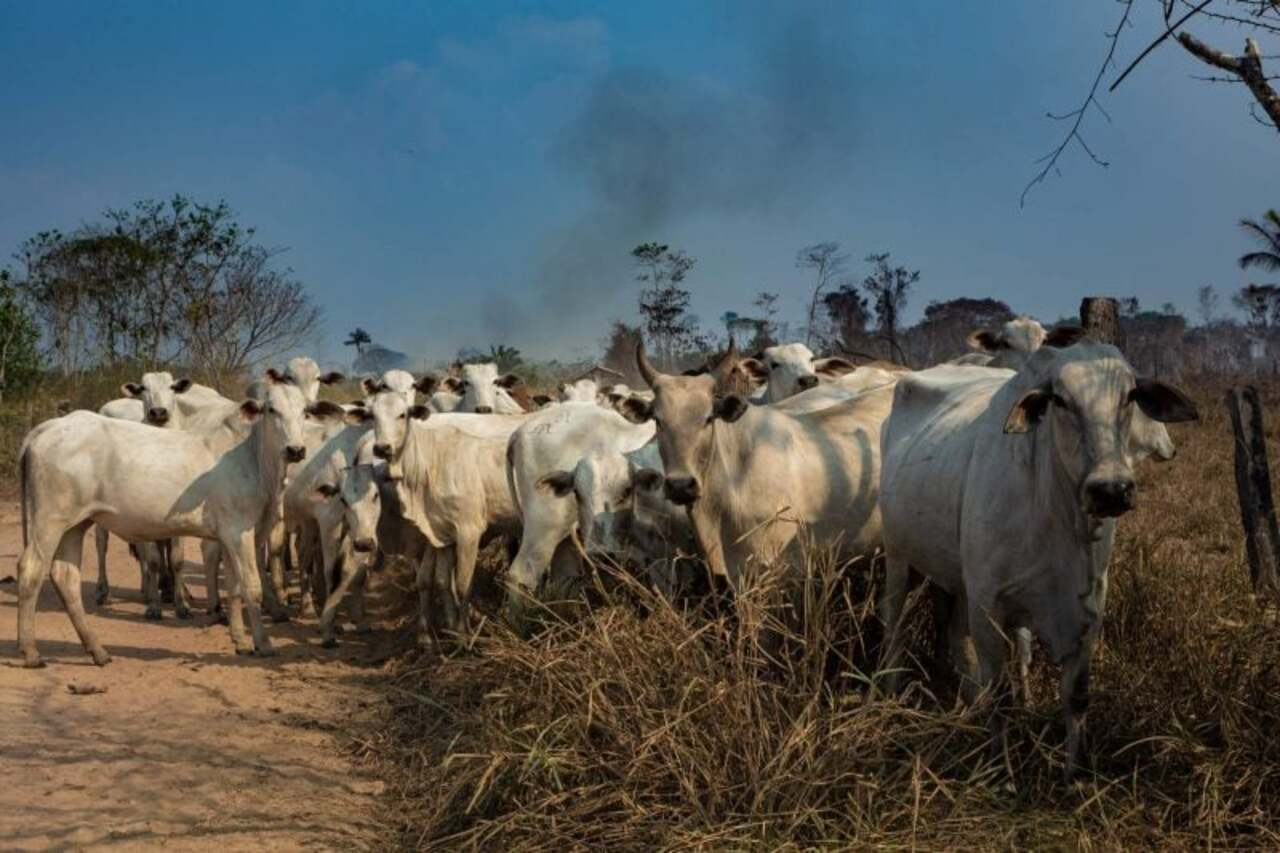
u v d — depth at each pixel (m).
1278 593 5.80
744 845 4.77
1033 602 5.47
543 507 8.90
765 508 7.16
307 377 13.94
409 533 10.04
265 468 9.34
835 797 5.03
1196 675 5.57
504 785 5.64
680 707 5.30
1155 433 7.10
